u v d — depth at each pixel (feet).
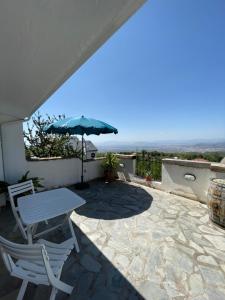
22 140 15.56
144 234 9.77
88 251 8.32
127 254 8.12
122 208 13.32
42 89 7.16
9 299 5.84
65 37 3.77
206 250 8.41
